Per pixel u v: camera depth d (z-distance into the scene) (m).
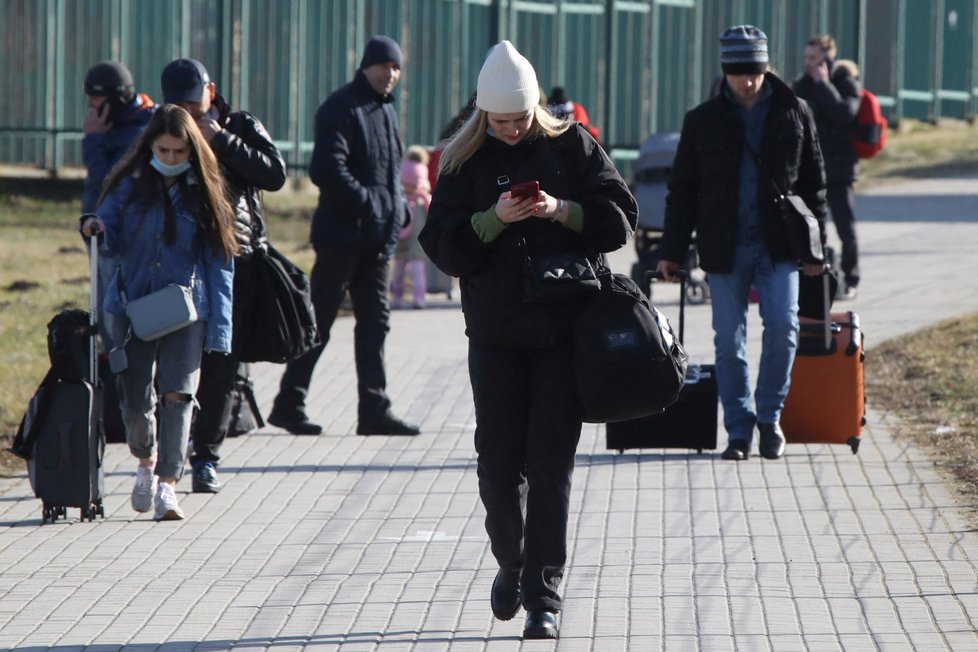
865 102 45.88
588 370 16.84
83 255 57.75
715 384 27.59
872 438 28.98
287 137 76.12
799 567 20.36
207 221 23.25
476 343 17.42
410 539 22.48
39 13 76.06
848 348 27.36
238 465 27.73
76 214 68.38
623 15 80.75
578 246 17.30
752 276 27.27
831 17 88.06
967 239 59.88
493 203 17.16
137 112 29.09
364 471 27.25
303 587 19.95
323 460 28.19
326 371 38.22
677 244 27.56
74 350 23.48
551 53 79.44
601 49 80.94
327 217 29.66
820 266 27.12
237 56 74.75
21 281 49.94
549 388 17.19
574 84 80.25
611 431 27.73
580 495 24.94
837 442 27.50
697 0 82.69
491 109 16.91
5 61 76.31
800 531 22.27
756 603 18.75
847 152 45.81
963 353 36.25
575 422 17.28
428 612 18.73
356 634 17.86
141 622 18.42
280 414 30.52
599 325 16.95
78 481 23.23
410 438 30.36
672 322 43.69
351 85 29.94
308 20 76.44
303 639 17.70
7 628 18.16
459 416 32.66
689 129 27.19
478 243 16.81
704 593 19.23
